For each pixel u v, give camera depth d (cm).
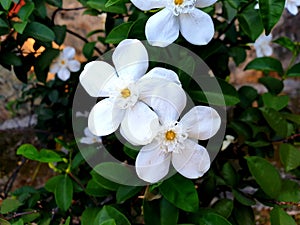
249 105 19
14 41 16
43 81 18
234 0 15
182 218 14
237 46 18
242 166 17
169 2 11
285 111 19
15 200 15
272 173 14
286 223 13
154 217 14
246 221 15
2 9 15
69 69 18
